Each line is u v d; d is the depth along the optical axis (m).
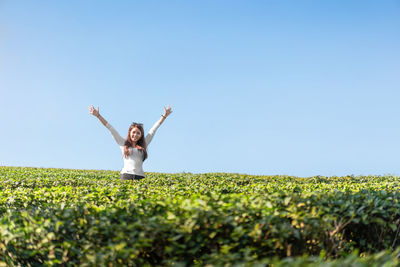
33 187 7.37
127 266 3.21
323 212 3.75
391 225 3.84
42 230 3.53
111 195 5.30
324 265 2.38
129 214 3.73
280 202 3.98
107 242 3.36
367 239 4.08
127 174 8.34
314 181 10.52
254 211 3.53
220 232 3.41
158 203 3.89
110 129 8.40
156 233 3.26
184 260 3.34
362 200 4.28
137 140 8.58
